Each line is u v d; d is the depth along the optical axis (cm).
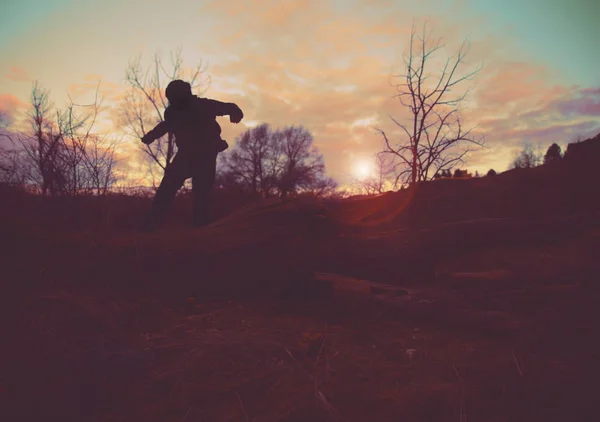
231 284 335
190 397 176
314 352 225
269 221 379
